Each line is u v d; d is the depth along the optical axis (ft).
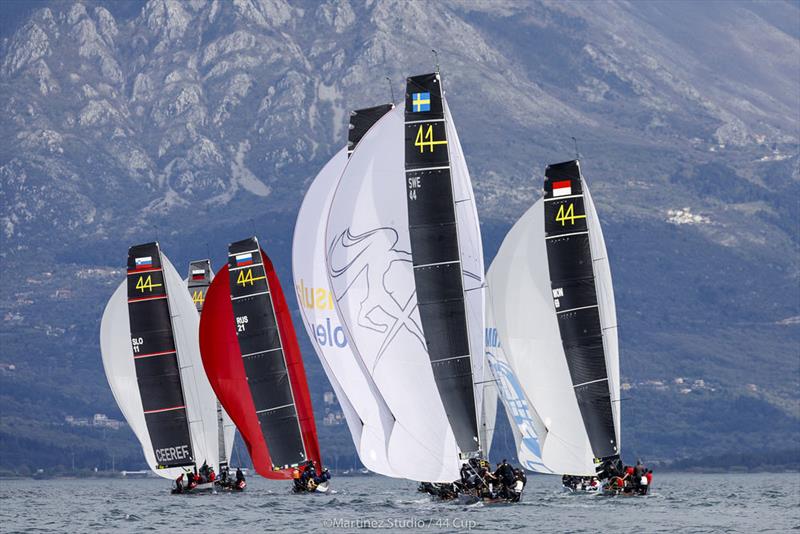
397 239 643.04
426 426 638.12
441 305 635.66
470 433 637.30
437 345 635.25
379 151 648.38
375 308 645.51
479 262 646.33
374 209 646.33
